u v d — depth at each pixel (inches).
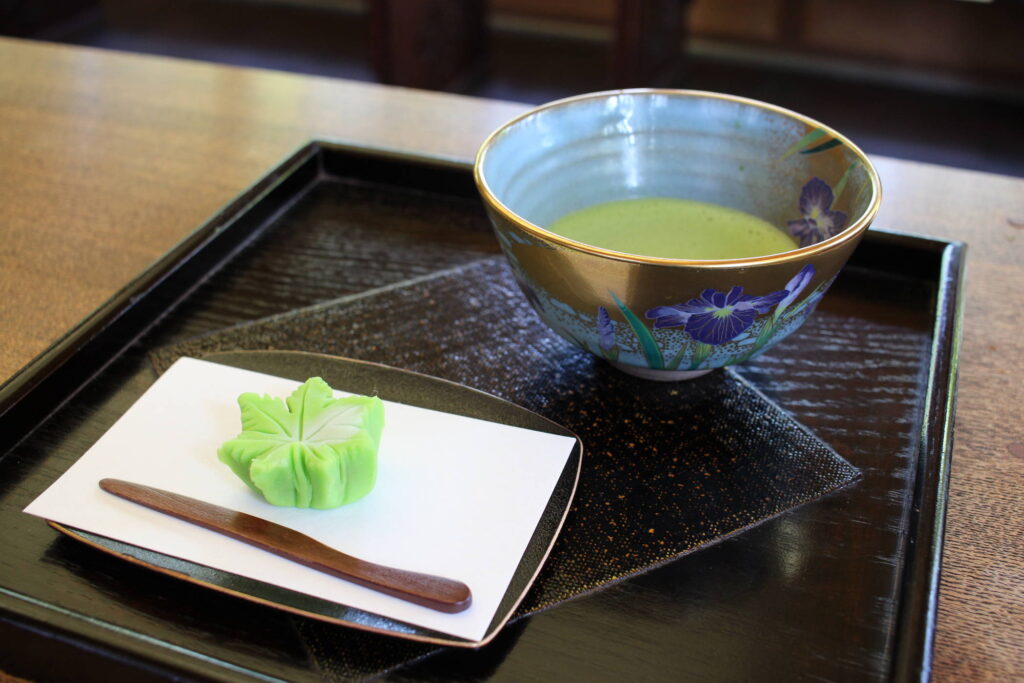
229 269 16.4
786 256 11.4
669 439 13.1
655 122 15.4
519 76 62.0
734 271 11.4
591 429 13.2
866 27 60.9
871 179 13.1
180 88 22.7
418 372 14.1
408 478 12.0
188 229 17.4
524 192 14.6
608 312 12.1
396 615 10.4
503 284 16.1
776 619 10.9
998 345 14.8
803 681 10.4
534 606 11.0
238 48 65.2
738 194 15.4
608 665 10.5
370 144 20.1
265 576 10.8
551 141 14.8
